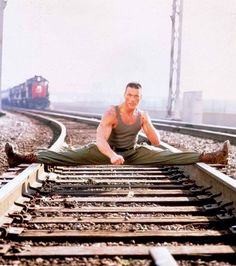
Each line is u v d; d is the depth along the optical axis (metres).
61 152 5.22
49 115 34.72
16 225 3.20
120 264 2.46
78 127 19.86
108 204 4.02
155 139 5.04
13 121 22.72
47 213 3.63
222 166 6.10
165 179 5.49
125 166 6.79
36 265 2.45
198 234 3.01
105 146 4.55
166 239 2.99
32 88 49.34
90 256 2.60
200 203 4.09
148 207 3.84
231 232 3.04
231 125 29.62
